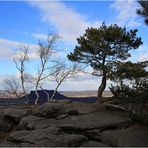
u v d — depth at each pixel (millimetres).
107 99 30672
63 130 24016
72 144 21234
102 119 24781
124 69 26656
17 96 55375
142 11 26422
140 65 27281
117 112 27234
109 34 29703
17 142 23078
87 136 23328
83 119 25062
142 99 25609
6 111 29359
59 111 26891
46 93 53031
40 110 27453
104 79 30672
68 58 32188
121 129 23812
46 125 24844
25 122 26453
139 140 21219
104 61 30766
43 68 54688
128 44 30469
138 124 25297
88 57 31391
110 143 21828
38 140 21906
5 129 27891
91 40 30266
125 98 25969
